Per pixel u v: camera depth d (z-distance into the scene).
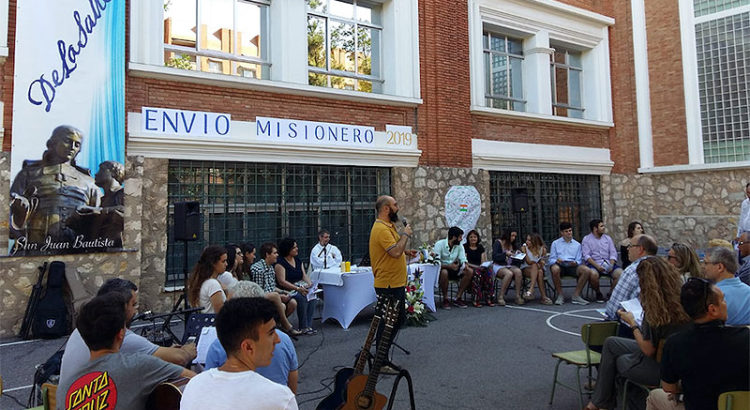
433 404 4.75
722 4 14.15
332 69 11.35
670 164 14.96
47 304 7.43
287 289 7.46
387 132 11.41
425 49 12.05
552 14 14.40
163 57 9.06
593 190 15.36
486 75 13.66
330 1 11.40
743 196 13.73
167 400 2.51
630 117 15.63
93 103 8.11
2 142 7.67
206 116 9.25
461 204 12.27
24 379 5.64
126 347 3.22
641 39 15.45
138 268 8.45
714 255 4.56
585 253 10.27
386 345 3.82
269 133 9.88
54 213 7.73
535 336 7.27
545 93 14.16
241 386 2.04
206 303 5.17
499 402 4.80
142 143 8.60
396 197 11.46
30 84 7.63
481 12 13.13
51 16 7.81
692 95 14.57
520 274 9.88
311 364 6.08
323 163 10.48
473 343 6.91
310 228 10.48
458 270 9.62
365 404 3.68
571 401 4.81
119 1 8.43
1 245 7.53
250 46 10.38
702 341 3.11
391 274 5.73
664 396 3.55
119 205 8.28
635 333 3.98
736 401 2.89
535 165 13.78
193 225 7.39
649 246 5.07
